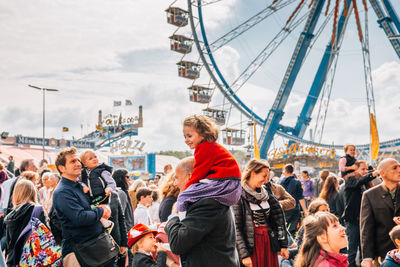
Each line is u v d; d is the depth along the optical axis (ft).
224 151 9.04
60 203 13.51
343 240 11.36
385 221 16.33
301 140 166.50
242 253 14.82
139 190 25.20
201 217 8.25
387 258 13.79
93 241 13.67
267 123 158.71
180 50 204.64
